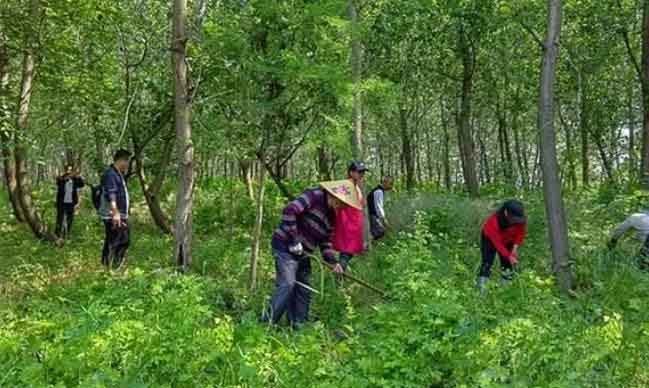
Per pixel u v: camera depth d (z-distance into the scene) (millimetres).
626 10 16922
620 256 8336
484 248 7879
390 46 17547
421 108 33312
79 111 15148
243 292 7840
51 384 4379
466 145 20547
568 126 26312
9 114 10859
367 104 10500
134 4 12750
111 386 4203
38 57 12359
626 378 4691
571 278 7848
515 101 24828
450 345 4895
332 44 8664
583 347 4598
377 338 5398
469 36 18969
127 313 5395
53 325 5207
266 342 5094
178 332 4777
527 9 8836
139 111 14070
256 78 8648
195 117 9211
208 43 8727
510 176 25688
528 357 4426
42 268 9281
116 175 9289
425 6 15750
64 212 13461
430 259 8227
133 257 10828
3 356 4684
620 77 22375
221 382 4469
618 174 19203
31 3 11742
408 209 12992
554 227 7906
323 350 5234
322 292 6727
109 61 13898
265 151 9117
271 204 16250
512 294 6266
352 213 8766
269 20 8406
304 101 8766
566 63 21578
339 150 8922
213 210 15711
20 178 12266
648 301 6695
